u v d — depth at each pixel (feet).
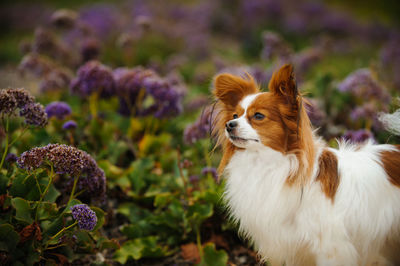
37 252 9.53
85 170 11.16
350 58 40.52
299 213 9.55
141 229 12.85
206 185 14.44
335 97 19.51
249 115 10.00
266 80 20.63
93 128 15.78
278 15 51.26
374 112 15.55
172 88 16.29
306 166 9.39
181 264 12.23
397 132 11.51
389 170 9.76
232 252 12.80
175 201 13.14
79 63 23.47
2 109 9.68
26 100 10.22
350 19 51.57
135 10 42.45
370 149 10.45
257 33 46.26
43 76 19.70
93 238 11.12
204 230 13.25
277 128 9.70
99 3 59.31
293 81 9.29
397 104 13.41
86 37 24.90
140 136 17.93
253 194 10.08
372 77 17.40
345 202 9.34
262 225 10.04
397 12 64.95
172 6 50.31
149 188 14.19
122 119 17.39
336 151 10.31
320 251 9.45
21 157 9.14
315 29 48.93
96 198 11.79
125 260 11.66
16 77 27.71
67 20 22.70
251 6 51.24
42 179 10.57
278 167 9.82
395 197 9.55
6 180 10.32
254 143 9.80
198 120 14.66
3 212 10.17
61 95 20.13
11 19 51.62
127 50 24.98
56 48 22.25
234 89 11.21
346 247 9.27
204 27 46.09
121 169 15.60
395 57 26.76
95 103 17.52
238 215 10.66
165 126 18.35
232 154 10.94
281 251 10.07
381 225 9.45
